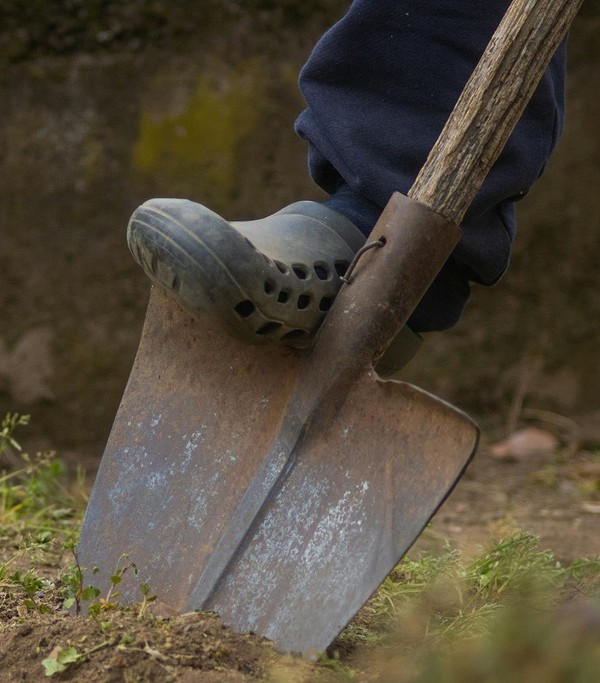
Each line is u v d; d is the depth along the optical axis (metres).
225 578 3.27
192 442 3.55
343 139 3.74
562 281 8.12
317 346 3.40
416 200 3.40
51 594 3.74
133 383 3.70
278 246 3.41
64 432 7.51
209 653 3.04
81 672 3.01
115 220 7.42
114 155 7.38
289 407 3.40
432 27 3.74
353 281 3.41
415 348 3.78
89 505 3.61
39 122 7.33
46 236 7.41
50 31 7.26
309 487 3.29
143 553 3.46
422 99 3.76
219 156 7.44
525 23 3.38
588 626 2.67
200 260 3.19
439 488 3.08
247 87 7.41
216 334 3.60
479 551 4.64
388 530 3.12
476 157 3.39
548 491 6.73
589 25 7.91
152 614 3.25
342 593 3.11
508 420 8.02
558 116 3.96
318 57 3.82
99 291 7.47
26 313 7.44
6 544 4.79
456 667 2.71
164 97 7.39
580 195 8.05
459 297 3.93
